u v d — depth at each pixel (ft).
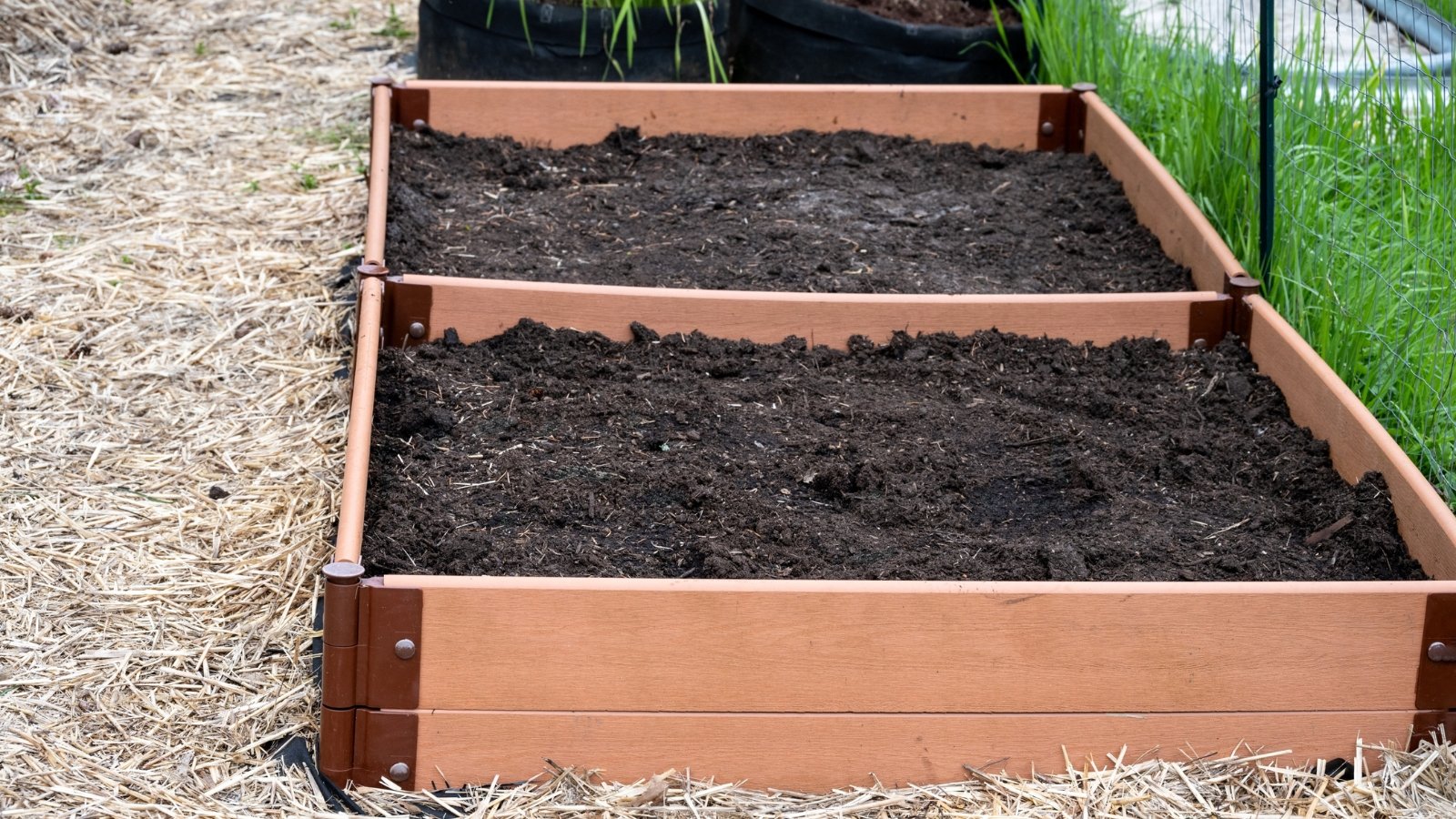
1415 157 17.15
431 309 16.40
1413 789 14.49
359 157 19.12
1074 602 14.35
